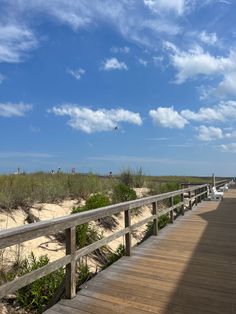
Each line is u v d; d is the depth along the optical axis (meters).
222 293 4.95
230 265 6.37
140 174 19.38
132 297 4.76
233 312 4.34
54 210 10.34
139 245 8.02
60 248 7.98
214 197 20.34
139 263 6.45
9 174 14.66
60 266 4.49
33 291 5.57
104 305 4.48
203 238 8.86
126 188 13.34
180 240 8.60
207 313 4.30
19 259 6.66
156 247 7.81
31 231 3.92
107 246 8.93
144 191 17.83
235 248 7.75
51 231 4.28
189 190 15.02
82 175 16.52
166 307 4.45
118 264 6.37
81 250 4.99
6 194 9.48
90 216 5.27
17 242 3.71
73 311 4.30
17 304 5.58
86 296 4.78
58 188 11.88
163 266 6.26
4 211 8.93
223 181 36.06
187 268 6.15
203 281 5.45
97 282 5.35
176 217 12.79
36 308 5.53
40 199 10.62
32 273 3.98
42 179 13.73
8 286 3.61
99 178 16.83
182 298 4.75
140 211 13.58
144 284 5.27
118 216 11.82
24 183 11.66
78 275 6.42
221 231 9.88
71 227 4.76
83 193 12.76
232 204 17.91
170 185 20.25
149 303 4.57
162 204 15.52
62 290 4.82
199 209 15.55
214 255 7.10
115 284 5.27
